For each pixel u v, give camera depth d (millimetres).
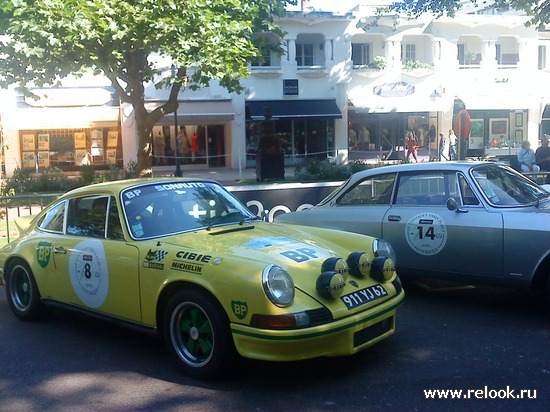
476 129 32750
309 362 4855
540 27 14812
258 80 28875
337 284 4273
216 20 14867
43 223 6113
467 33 31359
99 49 14672
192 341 4586
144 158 17766
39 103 25719
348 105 30281
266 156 19969
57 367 4902
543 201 6332
